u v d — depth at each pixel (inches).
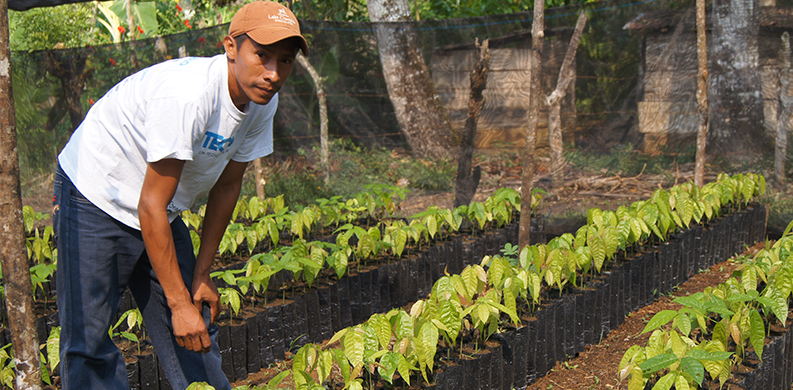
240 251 175.0
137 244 87.7
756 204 226.8
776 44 298.8
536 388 126.0
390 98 282.2
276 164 267.6
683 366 89.0
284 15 73.2
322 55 268.1
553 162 289.7
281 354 140.0
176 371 96.1
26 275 71.7
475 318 112.0
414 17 346.3
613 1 295.3
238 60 75.0
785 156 275.0
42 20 329.7
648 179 293.4
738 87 292.8
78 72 267.7
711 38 298.4
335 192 271.9
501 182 299.4
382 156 284.2
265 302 139.9
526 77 301.3
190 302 82.8
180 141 73.4
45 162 273.9
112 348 93.4
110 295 88.0
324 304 151.2
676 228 190.4
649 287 169.3
